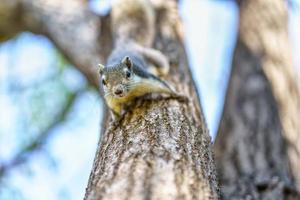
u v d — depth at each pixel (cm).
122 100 738
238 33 1240
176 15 1102
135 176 537
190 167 567
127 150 595
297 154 918
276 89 1049
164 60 880
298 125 1000
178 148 596
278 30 1205
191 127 676
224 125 991
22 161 1273
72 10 1180
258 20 1220
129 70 770
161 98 740
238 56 1169
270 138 923
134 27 1037
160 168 549
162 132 629
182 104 735
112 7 1103
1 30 1223
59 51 1204
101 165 597
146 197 506
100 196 516
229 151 909
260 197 788
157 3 1110
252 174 843
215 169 655
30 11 1188
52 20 1159
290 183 831
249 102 1015
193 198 520
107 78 770
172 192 516
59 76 1382
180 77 859
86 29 1120
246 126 955
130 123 679
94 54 1055
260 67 1100
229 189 809
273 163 868
